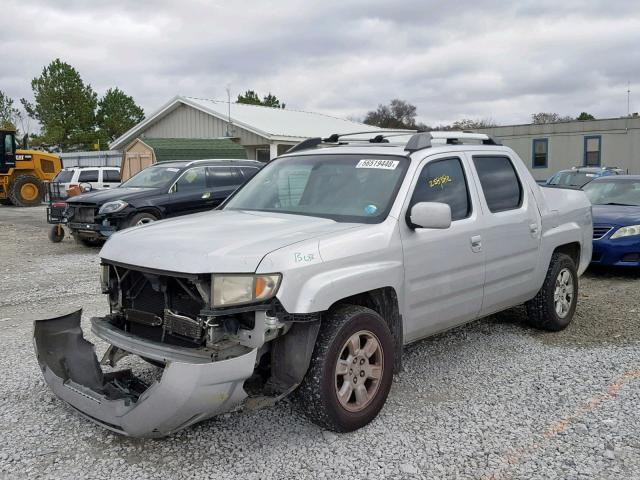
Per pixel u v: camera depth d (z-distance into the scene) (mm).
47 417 4254
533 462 3633
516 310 7039
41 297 8016
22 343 5949
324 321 3873
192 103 28672
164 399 3334
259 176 5457
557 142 34594
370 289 4023
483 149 5422
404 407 4414
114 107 63594
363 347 4055
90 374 4227
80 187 14445
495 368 5188
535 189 5859
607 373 5035
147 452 3771
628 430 4016
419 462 3641
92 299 7863
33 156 27219
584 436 3947
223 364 3391
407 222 4375
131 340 3770
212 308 3518
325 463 3633
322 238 3881
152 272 3738
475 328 6375
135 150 23938
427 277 4508
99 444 3871
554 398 4551
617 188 10648
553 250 5988
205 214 4898
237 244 3719
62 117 57125
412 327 4492
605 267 10055
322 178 4891
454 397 4590
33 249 12945
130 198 11750
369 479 3465
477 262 4953
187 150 23141
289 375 3779
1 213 23953
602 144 33094
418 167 4645
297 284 3631
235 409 3678
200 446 3846
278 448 3814
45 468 3580
